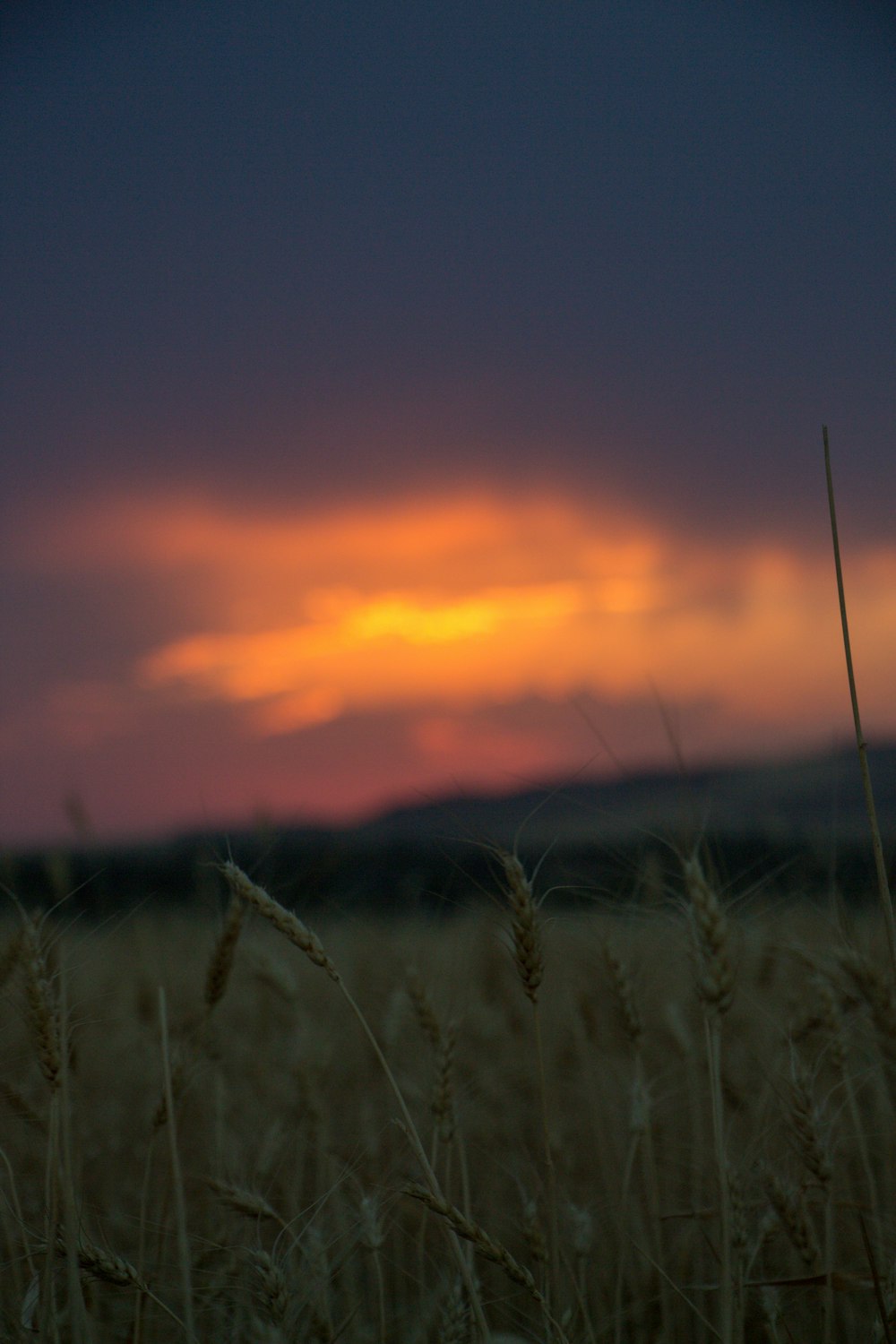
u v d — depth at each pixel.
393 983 3.95
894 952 2.07
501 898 2.29
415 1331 2.66
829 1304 2.32
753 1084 3.24
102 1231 2.93
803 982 3.03
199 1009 3.69
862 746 2.16
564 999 3.81
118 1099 3.90
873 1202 2.62
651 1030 3.79
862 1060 2.85
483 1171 3.71
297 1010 3.62
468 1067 4.00
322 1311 2.39
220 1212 3.23
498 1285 3.13
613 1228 3.26
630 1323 3.10
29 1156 3.14
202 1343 2.65
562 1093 3.96
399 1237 3.19
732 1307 2.29
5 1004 2.63
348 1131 3.73
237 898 2.96
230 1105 3.77
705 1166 3.19
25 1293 2.55
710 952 1.95
